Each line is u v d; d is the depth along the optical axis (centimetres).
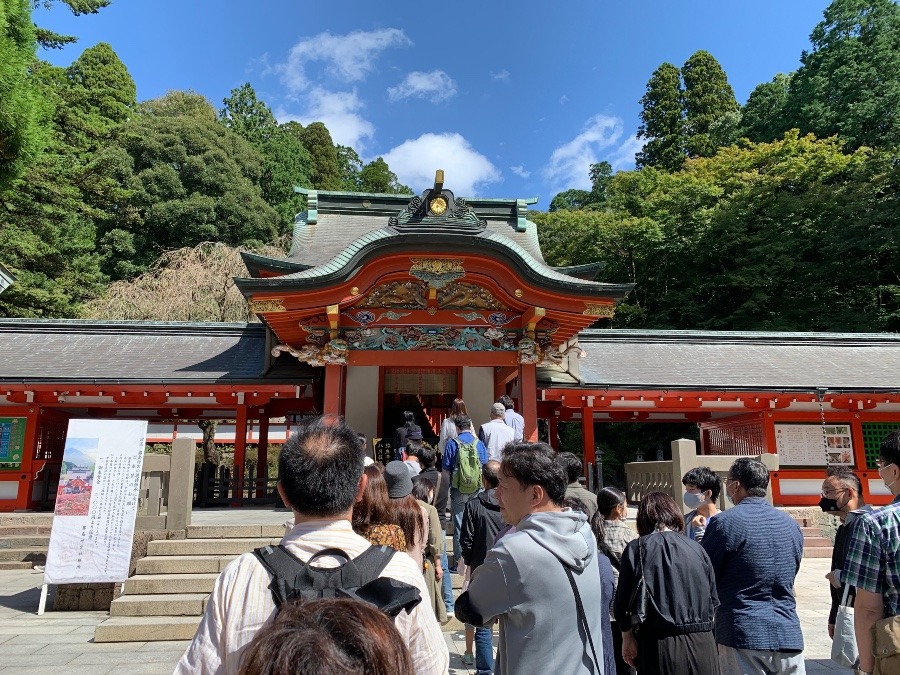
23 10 1054
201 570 782
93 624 733
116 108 3469
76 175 2175
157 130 3450
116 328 1623
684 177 3434
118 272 3092
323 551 196
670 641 321
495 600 265
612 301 1127
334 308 1103
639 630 335
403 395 1683
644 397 1437
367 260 1087
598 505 461
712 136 4319
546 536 270
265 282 1066
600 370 1508
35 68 2277
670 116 4588
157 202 3250
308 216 1680
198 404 1466
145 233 3272
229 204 3372
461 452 749
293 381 1357
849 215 2617
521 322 1195
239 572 194
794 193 3031
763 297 2762
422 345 1191
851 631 376
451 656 605
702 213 3039
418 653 188
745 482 400
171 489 859
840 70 3209
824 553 1193
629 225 3122
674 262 3212
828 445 1463
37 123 1085
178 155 3397
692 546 342
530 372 1195
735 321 2891
